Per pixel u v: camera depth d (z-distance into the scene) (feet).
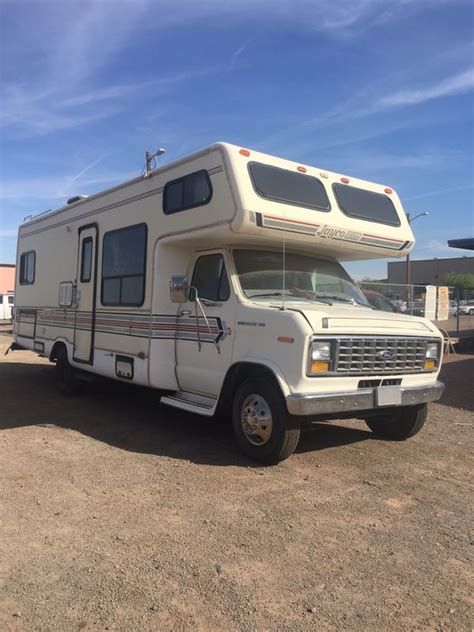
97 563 11.18
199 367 19.92
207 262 20.38
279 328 16.51
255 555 11.64
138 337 22.15
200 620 9.35
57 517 13.39
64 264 29.14
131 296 22.89
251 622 9.32
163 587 10.32
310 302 19.57
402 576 10.94
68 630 9.03
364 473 17.11
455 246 65.62
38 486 15.48
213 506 14.15
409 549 12.10
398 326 18.13
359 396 16.67
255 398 17.52
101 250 25.49
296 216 18.63
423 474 17.19
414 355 18.30
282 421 16.51
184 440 20.38
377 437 21.53
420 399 18.33
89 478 16.14
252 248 20.03
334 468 17.48
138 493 14.96
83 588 10.25
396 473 17.20
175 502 14.37
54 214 30.50
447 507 14.55
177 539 12.29
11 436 20.94
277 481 16.08
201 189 19.16
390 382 17.84
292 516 13.66
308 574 10.93
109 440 20.36
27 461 17.76
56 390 31.50
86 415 24.79
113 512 13.71
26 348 33.94
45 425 22.80
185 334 20.68
